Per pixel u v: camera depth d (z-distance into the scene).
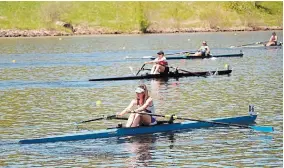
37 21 190.38
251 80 67.25
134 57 104.62
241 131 39.31
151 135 38.09
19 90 61.03
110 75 76.38
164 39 167.00
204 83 65.06
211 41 154.62
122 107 49.59
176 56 110.31
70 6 199.88
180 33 198.12
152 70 71.25
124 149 34.62
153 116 39.19
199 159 32.47
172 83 65.44
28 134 38.75
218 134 38.47
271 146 35.25
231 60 96.75
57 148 34.91
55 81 68.88
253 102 51.12
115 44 146.88
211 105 49.81
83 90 60.62
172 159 32.47
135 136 37.88
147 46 138.62
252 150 34.38
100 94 57.47
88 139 37.03
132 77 69.81
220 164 31.48
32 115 45.78
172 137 37.56
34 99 54.47
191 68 84.88
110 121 43.22
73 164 31.58
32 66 89.25
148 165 31.34
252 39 160.62
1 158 32.72
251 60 95.75
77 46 140.00
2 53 118.38
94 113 46.72
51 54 114.81
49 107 49.72
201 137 37.62
